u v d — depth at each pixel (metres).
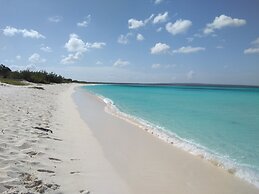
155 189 5.82
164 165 7.59
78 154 7.70
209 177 6.81
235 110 24.55
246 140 11.76
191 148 9.83
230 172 7.28
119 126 13.90
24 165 5.84
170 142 10.72
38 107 16.47
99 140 10.06
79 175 6.05
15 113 12.27
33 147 7.32
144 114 20.55
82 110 19.89
